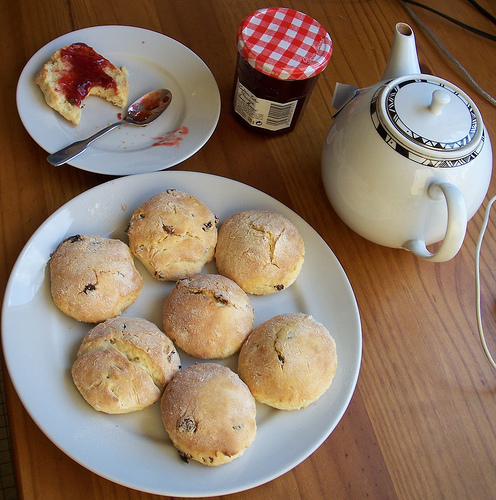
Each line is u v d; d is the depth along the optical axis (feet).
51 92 2.86
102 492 2.07
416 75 2.49
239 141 3.15
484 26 4.00
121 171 2.75
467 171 2.33
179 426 2.06
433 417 2.48
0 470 3.78
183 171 2.81
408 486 2.29
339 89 2.81
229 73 3.39
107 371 2.14
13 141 2.86
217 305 2.39
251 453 2.14
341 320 2.57
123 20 3.42
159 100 3.10
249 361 2.31
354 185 2.50
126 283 2.44
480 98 3.59
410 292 2.83
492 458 2.42
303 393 2.22
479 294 2.65
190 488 1.98
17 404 2.18
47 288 2.42
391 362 2.60
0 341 2.40
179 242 2.56
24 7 3.31
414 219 2.47
